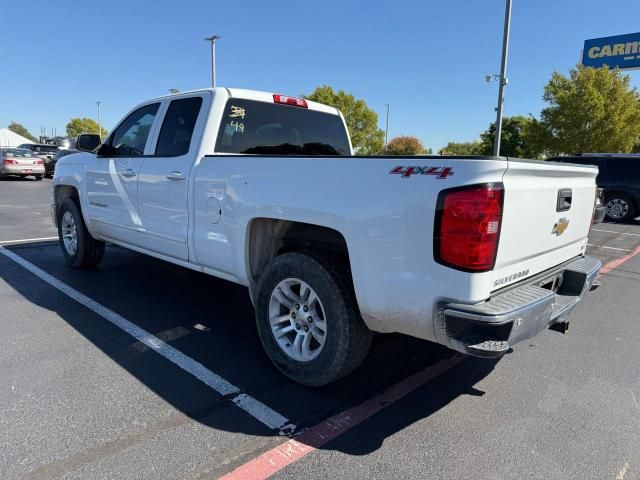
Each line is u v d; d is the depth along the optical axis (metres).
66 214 6.25
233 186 3.59
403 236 2.62
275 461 2.52
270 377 3.44
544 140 26.27
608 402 3.23
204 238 3.92
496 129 19.33
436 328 2.58
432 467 2.51
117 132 5.23
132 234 4.89
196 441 2.66
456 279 2.47
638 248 9.27
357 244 2.82
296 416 2.95
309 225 3.25
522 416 3.03
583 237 3.70
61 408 2.95
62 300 5.00
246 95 4.36
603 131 24.34
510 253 2.65
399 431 2.82
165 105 4.60
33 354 3.70
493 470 2.50
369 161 2.77
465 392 3.31
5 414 2.87
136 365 3.56
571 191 3.25
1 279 5.73
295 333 3.40
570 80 25.39
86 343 3.93
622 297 5.82
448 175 2.47
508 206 2.54
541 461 2.58
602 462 2.58
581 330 4.61
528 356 3.96
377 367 3.67
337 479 2.40
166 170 4.29
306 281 3.14
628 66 28.52
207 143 4.05
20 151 23.62
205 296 5.25
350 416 2.97
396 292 2.69
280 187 3.23
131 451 2.55
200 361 3.66
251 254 3.60
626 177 12.88
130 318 4.53
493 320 2.37
